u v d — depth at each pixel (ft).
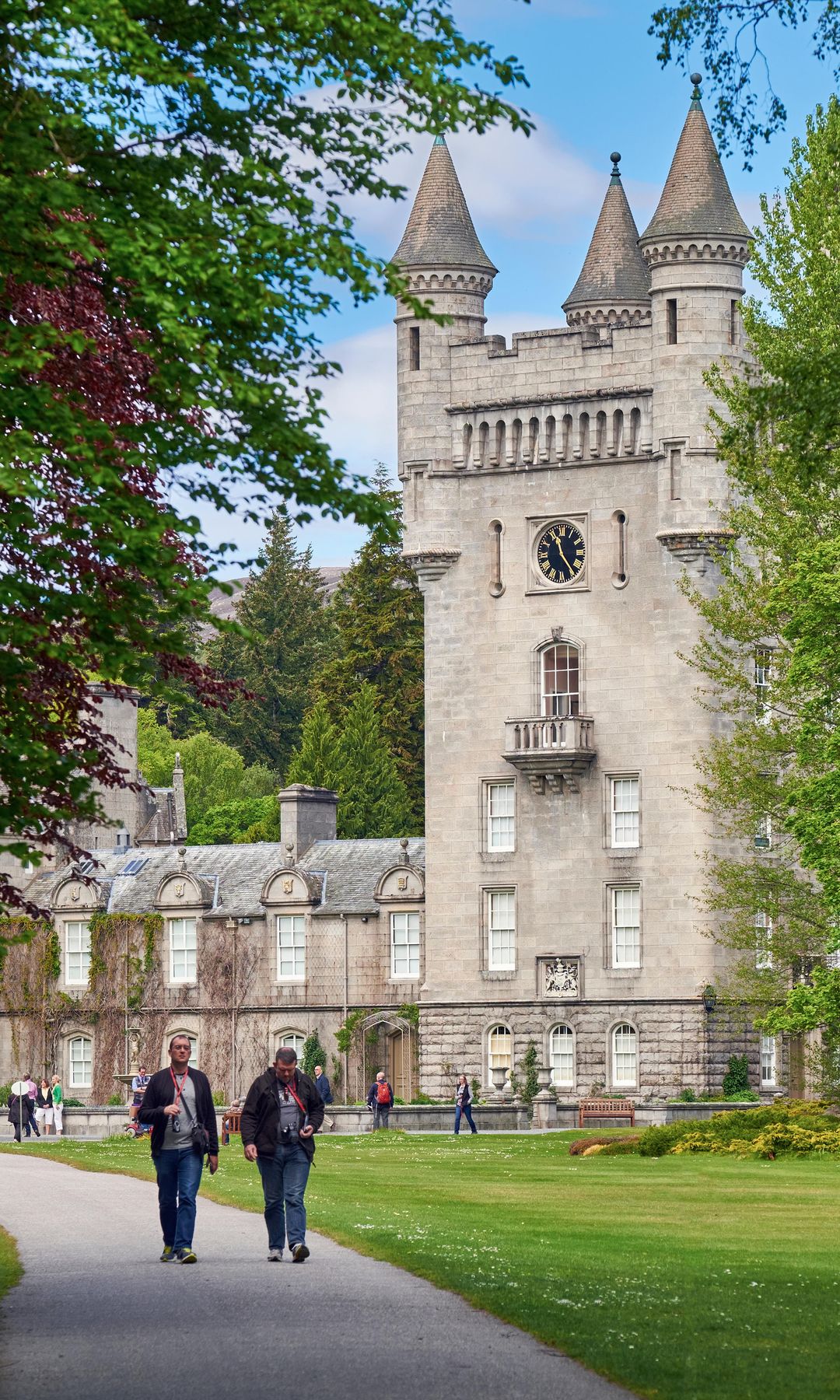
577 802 265.54
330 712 426.92
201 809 478.59
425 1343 69.10
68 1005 299.58
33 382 72.84
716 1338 71.15
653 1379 62.85
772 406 104.12
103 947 298.76
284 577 535.60
